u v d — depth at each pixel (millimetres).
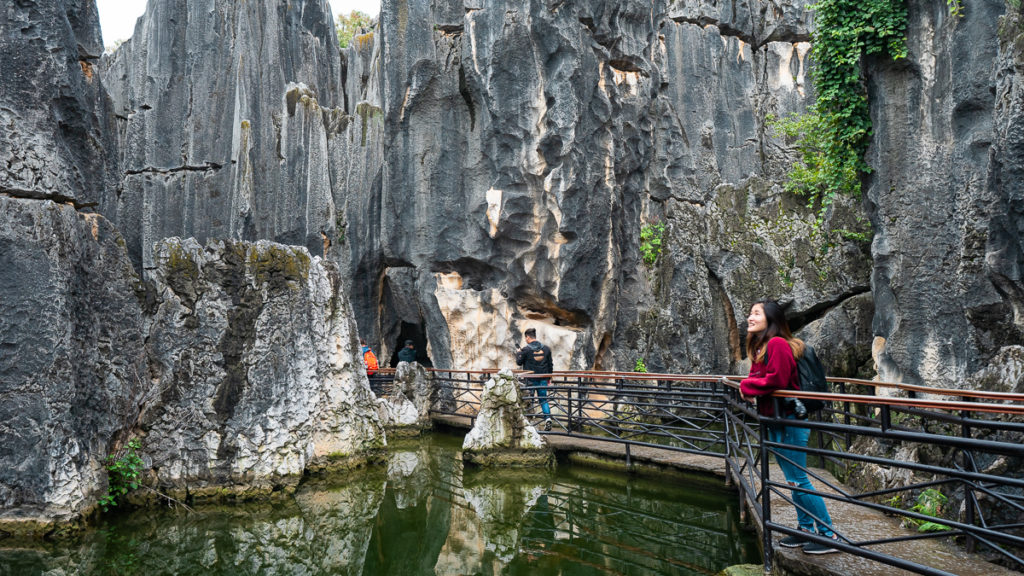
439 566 5719
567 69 14328
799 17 18547
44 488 6000
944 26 10070
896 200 10742
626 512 7355
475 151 15578
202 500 7418
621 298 16453
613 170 15289
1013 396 3898
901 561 3549
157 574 5383
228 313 7820
